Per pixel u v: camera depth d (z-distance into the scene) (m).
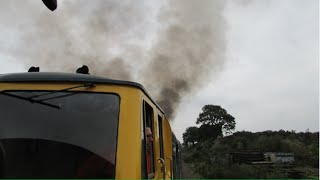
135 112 3.36
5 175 3.12
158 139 5.01
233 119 84.44
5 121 3.36
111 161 3.15
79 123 3.32
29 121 3.35
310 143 41.59
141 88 3.55
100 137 3.25
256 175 21.94
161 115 5.86
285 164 28.23
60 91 3.46
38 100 3.44
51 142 3.25
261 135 48.75
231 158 30.45
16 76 3.55
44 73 3.61
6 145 3.26
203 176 23.98
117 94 3.44
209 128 83.19
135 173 3.11
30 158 3.20
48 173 3.15
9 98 3.46
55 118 3.35
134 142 3.23
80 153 3.20
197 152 50.16
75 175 3.14
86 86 3.46
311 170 25.53
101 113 3.37
